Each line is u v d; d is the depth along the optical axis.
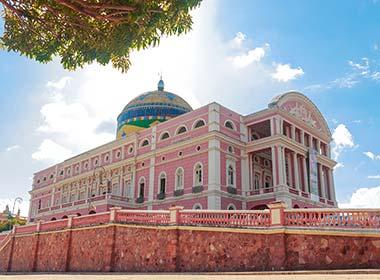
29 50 10.75
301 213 15.84
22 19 10.13
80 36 10.16
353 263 14.20
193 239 17.95
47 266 25.11
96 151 45.88
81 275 18.33
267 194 33.28
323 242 14.95
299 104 39.78
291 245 15.52
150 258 18.92
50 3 9.55
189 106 49.00
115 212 21.36
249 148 35.84
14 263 28.89
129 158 40.44
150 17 9.18
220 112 34.66
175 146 36.03
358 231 14.34
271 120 35.22
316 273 13.43
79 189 46.81
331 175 41.97
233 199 33.12
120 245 20.44
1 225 59.09
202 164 33.38
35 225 28.08
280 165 33.44
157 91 49.09
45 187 52.81
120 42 9.68
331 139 43.72
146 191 37.97
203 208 31.88
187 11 9.28
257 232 16.34
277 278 11.61
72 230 24.08
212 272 16.41
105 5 8.41
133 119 46.47
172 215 18.97
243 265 16.36
